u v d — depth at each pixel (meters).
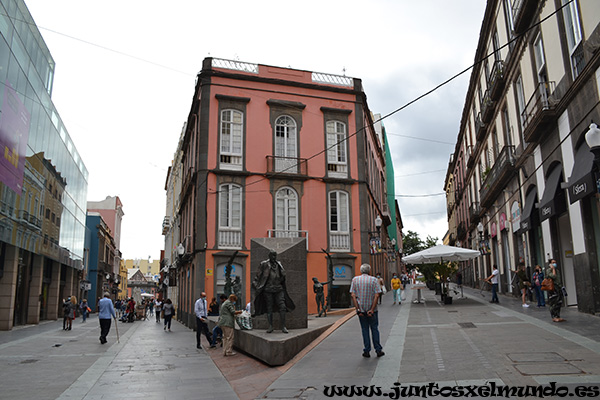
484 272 30.16
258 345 9.41
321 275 23.08
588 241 11.87
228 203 22.44
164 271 48.44
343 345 9.51
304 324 11.13
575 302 14.09
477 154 28.81
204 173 22.25
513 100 18.69
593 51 10.66
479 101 26.77
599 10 10.69
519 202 18.34
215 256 21.56
